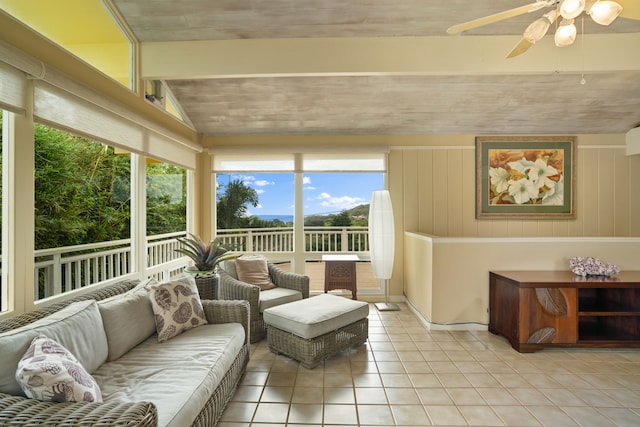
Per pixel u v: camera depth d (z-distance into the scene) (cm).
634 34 300
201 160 470
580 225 472
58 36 228
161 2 272
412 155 474
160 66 313
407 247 455
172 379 168
